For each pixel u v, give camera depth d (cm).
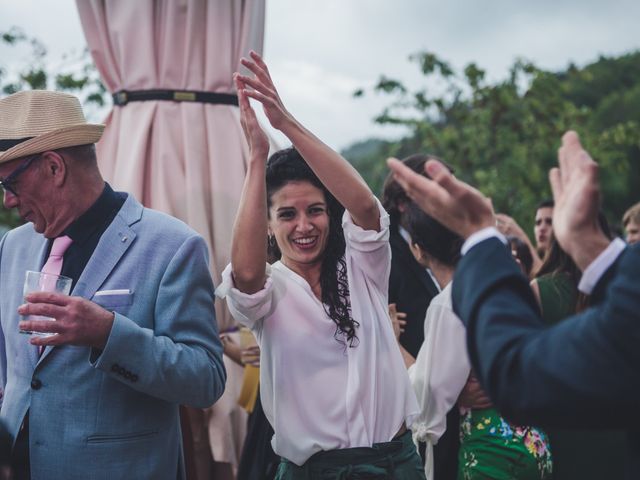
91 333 221
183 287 243
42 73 660
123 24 341
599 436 301
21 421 239
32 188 241
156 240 247
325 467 239
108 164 349
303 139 238
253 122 236
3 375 259
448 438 280
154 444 241
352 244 248
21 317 232
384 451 240
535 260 454
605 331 130
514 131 1155
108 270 243
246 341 342
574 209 152
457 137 1153
